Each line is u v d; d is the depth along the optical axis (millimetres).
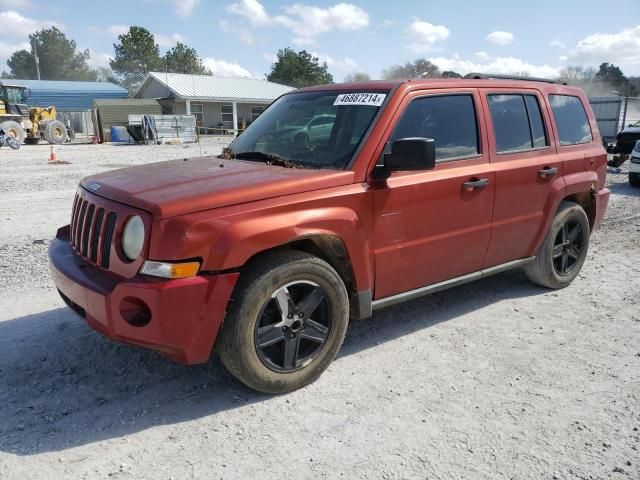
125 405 3379
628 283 5691
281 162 3947
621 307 5008
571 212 5305
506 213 4645
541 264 5223
